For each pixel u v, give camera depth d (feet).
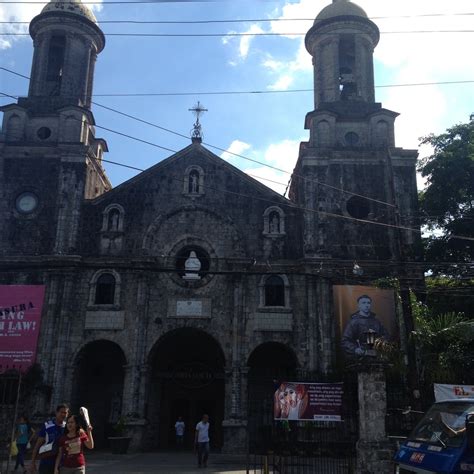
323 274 94.63
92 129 112.98
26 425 63.46
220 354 99.45
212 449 95.86
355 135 106.83
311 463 65.05
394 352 78.48
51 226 98.99
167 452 89.40
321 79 112.37
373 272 95.61
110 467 67.05
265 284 95.76
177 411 102.32
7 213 99.96
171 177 102.73
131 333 92.94
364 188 101.24
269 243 98.63
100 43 117.50
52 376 89.45
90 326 93.15
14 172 102.47
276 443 68.54
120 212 100.27
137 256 97.04
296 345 92.17
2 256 96.84
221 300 94.94
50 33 112.47
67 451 34.83
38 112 107.24
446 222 97.09
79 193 100.22
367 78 112.27
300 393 65.36
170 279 96.12
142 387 89.97
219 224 99.81
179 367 100.78
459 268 95.20
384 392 53.93
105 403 99.55
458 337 80.07
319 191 100.42
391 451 51.37
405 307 75.31
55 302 93.30
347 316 90.22
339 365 87.20
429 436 34.42
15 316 92.32
